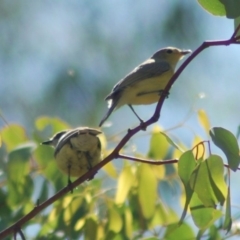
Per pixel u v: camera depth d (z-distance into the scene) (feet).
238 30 28.07
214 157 26.58
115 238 33.88
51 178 35.37
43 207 28.73
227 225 26.45
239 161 26.17
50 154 35.45
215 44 28.35
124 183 34.14
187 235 32.89
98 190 35.47
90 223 33.83
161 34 63.72
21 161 33.91
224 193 26.73
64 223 34.30
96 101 61.67
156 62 37.45
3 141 36.60
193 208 27.61
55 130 37.35
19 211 34.81
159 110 28.78
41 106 62.54
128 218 34.14
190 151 26.86
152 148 35.70
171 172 35.76
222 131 26.58
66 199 34.71
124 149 35.35
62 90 62.34
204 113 34.19
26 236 34.50
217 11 28.07
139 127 28.84
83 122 60.95
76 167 31.27
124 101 36.47
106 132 60.64
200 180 26.45
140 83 36.42
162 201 36.06
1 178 35.99
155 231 34.63
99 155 31.19
